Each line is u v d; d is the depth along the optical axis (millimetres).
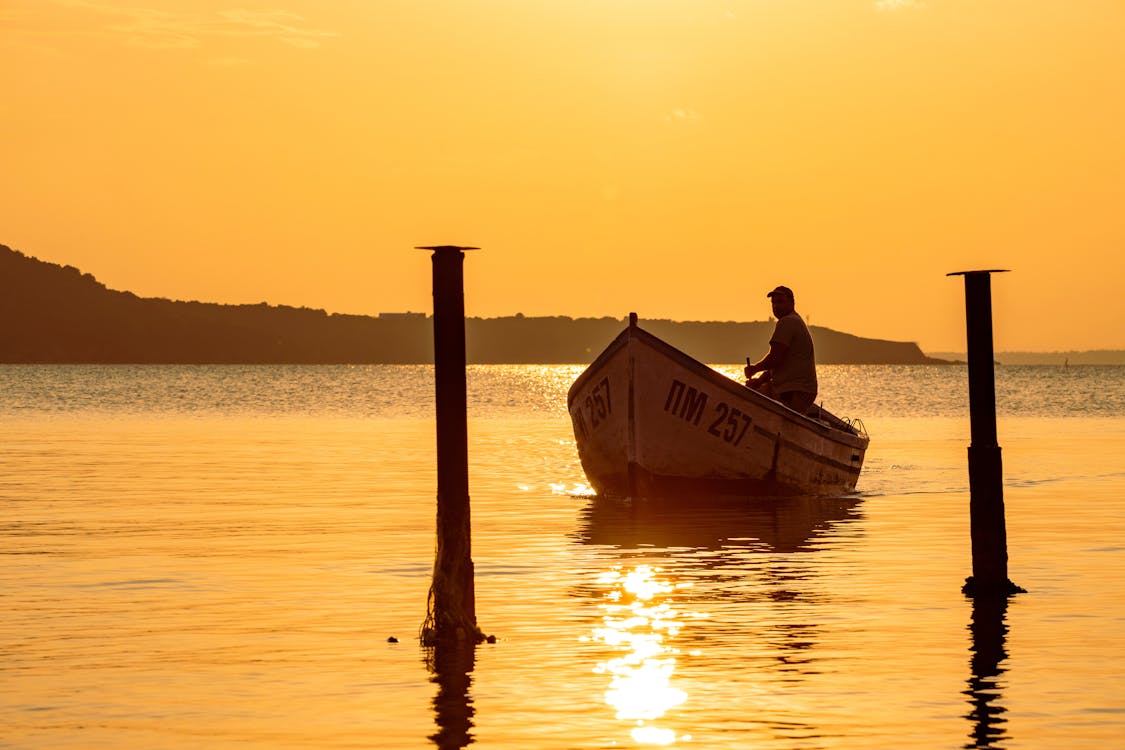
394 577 20750
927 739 11453
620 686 13406
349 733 11750
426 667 14344
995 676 13727
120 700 12977
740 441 32781
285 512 30609
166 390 181000
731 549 23891
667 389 32656
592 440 34812
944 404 134000
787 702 12727
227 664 14539
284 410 113250
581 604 18141
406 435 70250
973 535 19016
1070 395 154875
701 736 11586
